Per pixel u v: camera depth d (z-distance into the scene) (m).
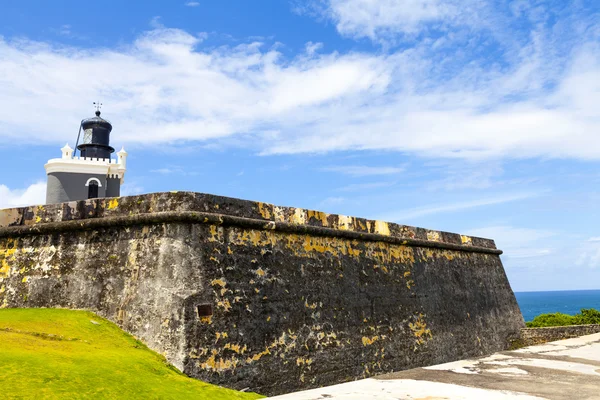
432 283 14.70
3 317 8.34
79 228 9.61
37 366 6.03
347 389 6.64
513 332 17.95
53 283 9.59
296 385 9.62
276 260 10.09
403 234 14.15
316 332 10.43
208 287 8.61
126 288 8.88
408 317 13.28
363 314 11.84
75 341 7.62
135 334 8.47
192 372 7.91
